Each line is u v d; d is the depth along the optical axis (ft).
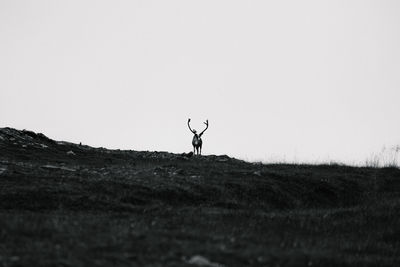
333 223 311.47
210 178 395.34
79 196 318.24
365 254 258.16
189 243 222.28
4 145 470.39
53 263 184.75
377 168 492.13
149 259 198.49
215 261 203.51
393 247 276.62
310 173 445.78
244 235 253.44
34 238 215.92
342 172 473.67
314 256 225.76
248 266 204.44
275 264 210.18
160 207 318.04
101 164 465.47
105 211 304.91
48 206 303.07
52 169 384.06
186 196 348.79
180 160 514.68
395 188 437.17
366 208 348.38
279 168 473.67
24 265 182.29
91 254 199.41
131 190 343.05
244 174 418.10
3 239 211.20
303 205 382.42
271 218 307.37
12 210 292.81
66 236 219.61
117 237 223.10
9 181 335.67
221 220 290.35
